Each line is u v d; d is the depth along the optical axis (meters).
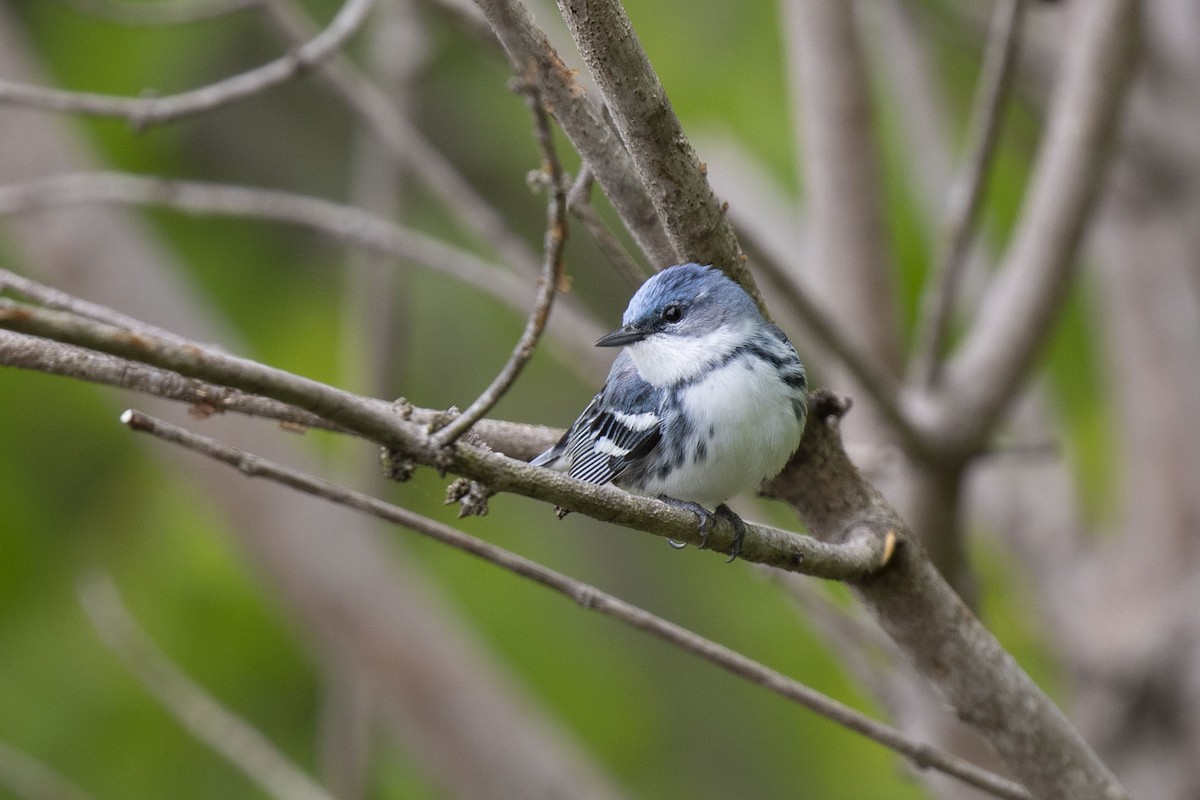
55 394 13.12
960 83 15.59
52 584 12.90
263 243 13.73
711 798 13.90
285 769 9.82
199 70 12.96
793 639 14.34
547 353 14.24
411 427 5.36
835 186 10.86
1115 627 12.91
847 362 9.07
